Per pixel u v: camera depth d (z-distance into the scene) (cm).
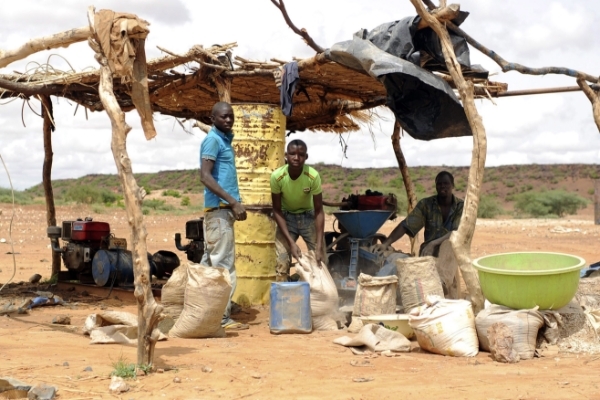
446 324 616
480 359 597
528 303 618
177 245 1059
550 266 686
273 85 1009
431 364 577
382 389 486
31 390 463
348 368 559
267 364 572
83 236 1102
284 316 737
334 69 884
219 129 751
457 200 888
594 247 2014
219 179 745
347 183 7975
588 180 8762
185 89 974
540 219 4356
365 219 840
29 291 1077
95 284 1101
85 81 944
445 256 816
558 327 632
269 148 909
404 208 4275
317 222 813
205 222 757
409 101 782
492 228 3066
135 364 545
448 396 466
